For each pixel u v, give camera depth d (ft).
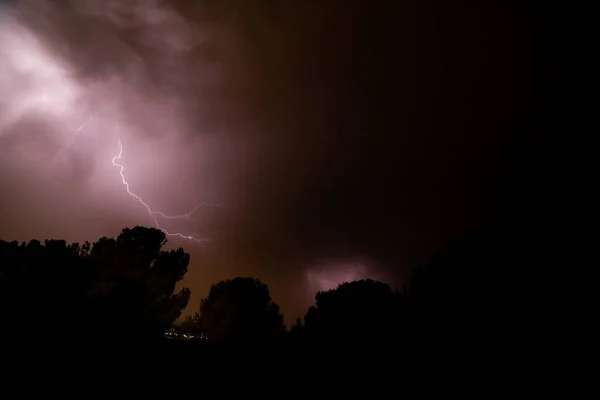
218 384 37.42
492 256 34.63
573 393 24.94
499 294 32.09
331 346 38.86
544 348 28.09
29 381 34.63
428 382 29.37
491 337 30.14
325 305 47.03
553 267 32.24
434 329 33.12
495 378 27.58
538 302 30.66
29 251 46.34
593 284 30.17
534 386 26.11
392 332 35.53
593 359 26.53
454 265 35.29
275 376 37.17
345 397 30.58
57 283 44.93
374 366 33.17
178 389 36.81
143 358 44.73
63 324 43.65
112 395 34.71
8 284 43.98
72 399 32.96
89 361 40.73
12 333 40.86
